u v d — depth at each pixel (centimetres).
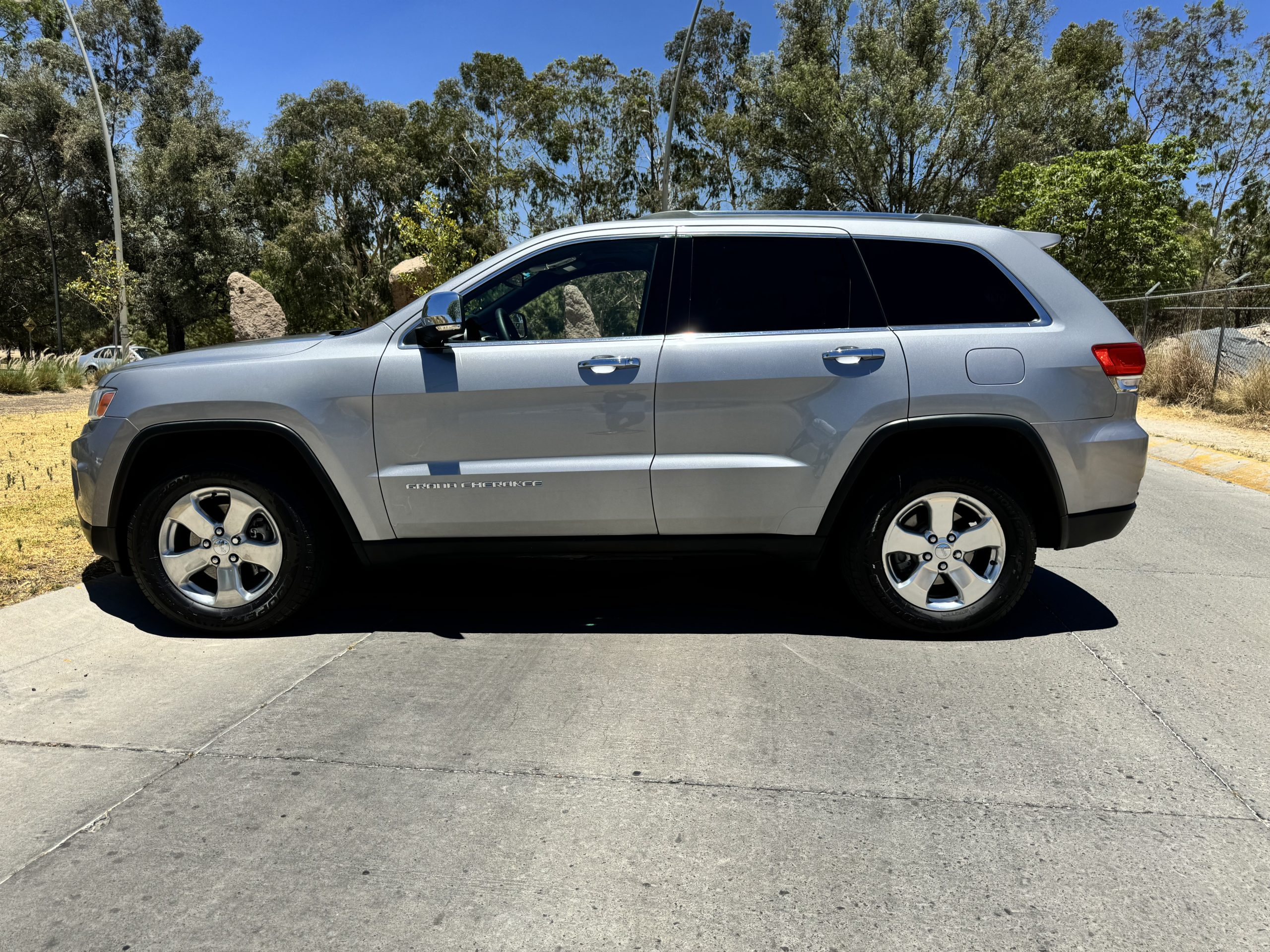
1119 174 2581
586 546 386
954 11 3734
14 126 3819
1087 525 381
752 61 3878
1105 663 365
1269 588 477
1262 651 381
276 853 230
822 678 349
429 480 375
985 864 227
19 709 316
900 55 3506
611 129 4606
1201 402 1312
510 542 385
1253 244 3662
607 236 391
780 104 3712
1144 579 493
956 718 313
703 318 379
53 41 4138
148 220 4016
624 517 379
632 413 371
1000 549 382
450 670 356
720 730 303
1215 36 4100
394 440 374
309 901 211
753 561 395
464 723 307
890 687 340
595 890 215
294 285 4144
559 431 372
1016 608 441
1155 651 380
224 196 4050
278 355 380
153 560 384
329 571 404
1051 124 3641
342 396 371
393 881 218
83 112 3919
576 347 374
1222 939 199
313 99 4528
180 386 375
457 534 384
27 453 835
